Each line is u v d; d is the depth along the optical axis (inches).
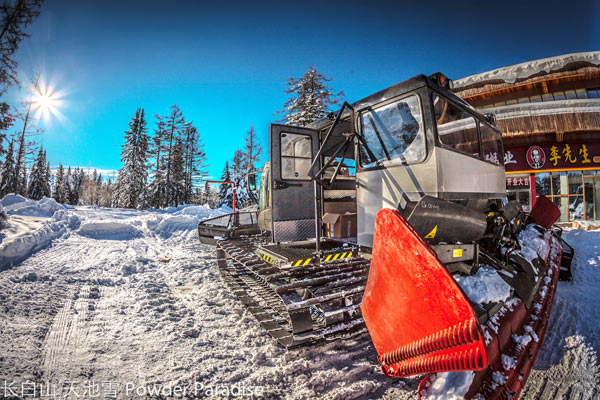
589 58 470.6
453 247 91.7
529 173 514.0
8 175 1214.3
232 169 1519.4
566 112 468.4
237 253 171.2
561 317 142.5
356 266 128.9
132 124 1306.6
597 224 363.6
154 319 141.4
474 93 557.6
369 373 98.7
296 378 95.7
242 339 123.3
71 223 394.3
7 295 151.2
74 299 159.8
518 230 170.9
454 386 62.7
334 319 104.3
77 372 94.3
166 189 1321.4
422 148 107.0
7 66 496.1
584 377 97.0
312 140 172.2
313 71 737.0
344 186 185.0
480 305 73.8
